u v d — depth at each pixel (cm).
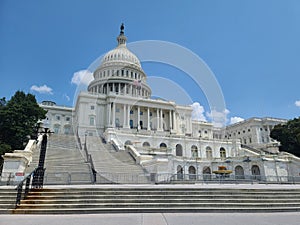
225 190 1130
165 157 3325
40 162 1188
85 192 1026
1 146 2930
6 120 3488
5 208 913
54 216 831
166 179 2112
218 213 910
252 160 3641
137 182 1816
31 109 3869
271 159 3597
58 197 985
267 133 7719
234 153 4850
